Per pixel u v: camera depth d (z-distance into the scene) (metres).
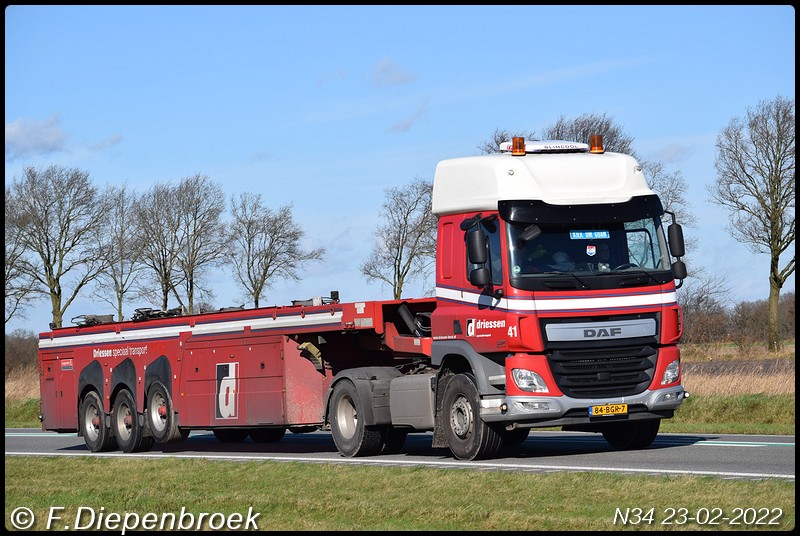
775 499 10.31
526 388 14.27
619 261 14.66
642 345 14.69
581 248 14.56
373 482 12.88
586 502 10.66
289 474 14.19
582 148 15.62
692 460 14.05
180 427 19.72
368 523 10.27
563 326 14.33
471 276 14.55
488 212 14.75
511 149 15.54
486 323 14.66
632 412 14.61
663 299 14.74
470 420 14.91
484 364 14.73
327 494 12.13
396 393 16.11
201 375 19.19
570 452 15.97
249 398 18.11
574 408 14.33
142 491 13.41
